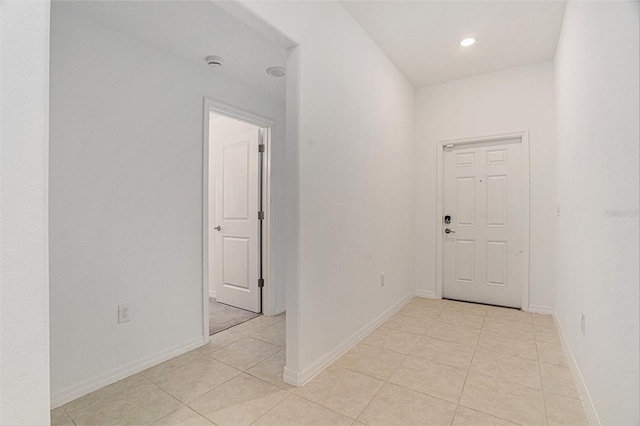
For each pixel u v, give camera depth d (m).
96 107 2.04
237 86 3.04
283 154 3.61
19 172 0.69
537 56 3.22
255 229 3.51
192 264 2.61
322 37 2.20
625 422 1.19
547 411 1.71
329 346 2.26
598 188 1.60
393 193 3.37
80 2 1.87
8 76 0.68
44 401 0.72
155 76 2.38
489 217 3.69
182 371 2.19
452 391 1.90
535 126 3.37
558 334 2.75
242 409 1.75
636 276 1.11
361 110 2.73
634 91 1.14
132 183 2.22
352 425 1.61
